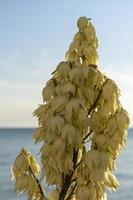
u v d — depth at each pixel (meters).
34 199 5.24
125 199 53.53
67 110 4.77
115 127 4.94
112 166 4.95
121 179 72.81
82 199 4.92
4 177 70.94
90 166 4.86
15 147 162.38
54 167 4.82
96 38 5.21
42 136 5.00
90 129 4.96
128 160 114.56
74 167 4.99
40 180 4.94
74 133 4.79
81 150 5.07
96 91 4.99
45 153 4.86
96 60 5.18
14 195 53.41
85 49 5.15
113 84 4.94
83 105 4.81
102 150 4.95
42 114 5.01
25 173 5.27
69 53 5.20
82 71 4.86
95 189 4.97
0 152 134.62
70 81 4.87
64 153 4.85
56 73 5.00
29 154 5.34
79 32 5.21
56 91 4.89
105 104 4.98
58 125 4.77
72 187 5.23
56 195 5.36
